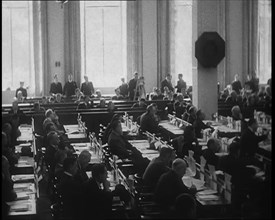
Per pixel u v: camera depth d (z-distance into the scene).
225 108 19.20
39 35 27.62
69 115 19.20
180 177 8.73
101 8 28.88
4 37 28.09
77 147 13.87
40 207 10.91
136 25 27.89
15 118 16.28
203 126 15.30
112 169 11.55
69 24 27.70
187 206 7.02
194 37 19.14
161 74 28.17
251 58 27.67
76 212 8.88
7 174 9.55
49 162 11.78
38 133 17.34
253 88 23.62
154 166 9.56
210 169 9.68
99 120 18.83
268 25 27.55
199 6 18.78
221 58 18.41
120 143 13.00
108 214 8.78
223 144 12.79
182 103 19.33
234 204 8.70
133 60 28.11
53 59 27.78
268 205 8.10
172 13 28.02
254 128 11.88
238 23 27.61
